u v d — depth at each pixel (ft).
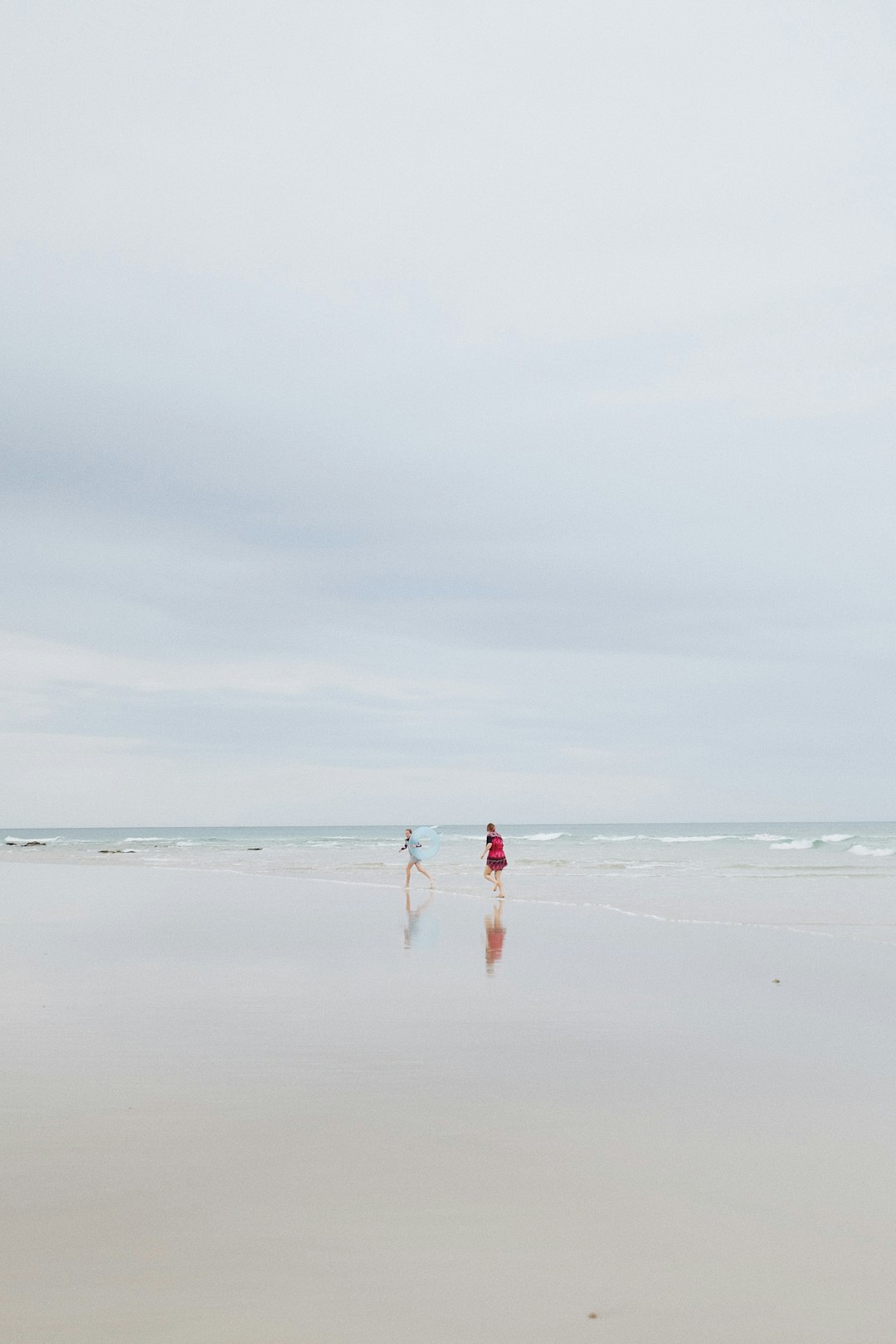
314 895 75.36
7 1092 20.95
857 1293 12.23
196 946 45.09
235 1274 12.68
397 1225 14.19
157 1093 20.86
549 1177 16.08
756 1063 23.62
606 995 32.73
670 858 138.00
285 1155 17.10
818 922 54.95
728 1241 13.71
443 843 209.77
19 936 49.01
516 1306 11.93
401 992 33.14
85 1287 12.34
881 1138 18.08
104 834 586.45
